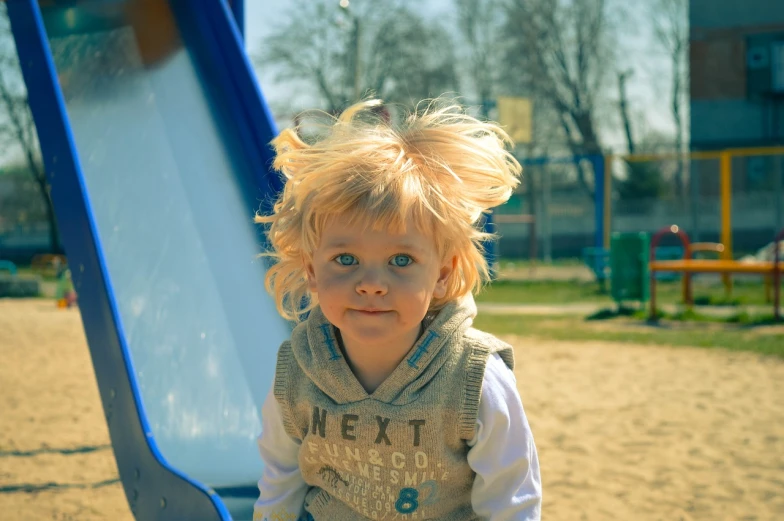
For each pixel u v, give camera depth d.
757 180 30.89
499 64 33.50
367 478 1.61
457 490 1.62
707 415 5.65
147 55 4.76
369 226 1.46
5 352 9.12
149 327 3.36
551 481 4.23
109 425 2.86
